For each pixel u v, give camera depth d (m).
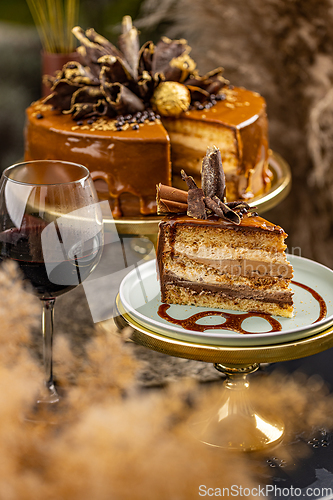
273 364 0.90
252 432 0.79
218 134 1.09
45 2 1.69
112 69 1.09
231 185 1.09
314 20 1.51
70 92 1.11
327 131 1.56
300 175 1.65
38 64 2.38
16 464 0.56
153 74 1.14
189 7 1.69
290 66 1.57
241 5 1.56
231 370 0.82
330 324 0.79
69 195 0.75
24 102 2.36
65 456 0.56
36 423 0.62
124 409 0.61
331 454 0.77
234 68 1.62
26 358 0.67
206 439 0.78
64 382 0.74
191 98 1.16
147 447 0.57
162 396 0.66
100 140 1.02
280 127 1.62
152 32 2.13
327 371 0.88
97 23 2.46
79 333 0.93
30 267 0.75
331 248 1.68
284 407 0.82
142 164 1.02
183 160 1.14
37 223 0.74
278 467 0.75
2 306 0.70
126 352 0.67
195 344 0.76
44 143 1.07
